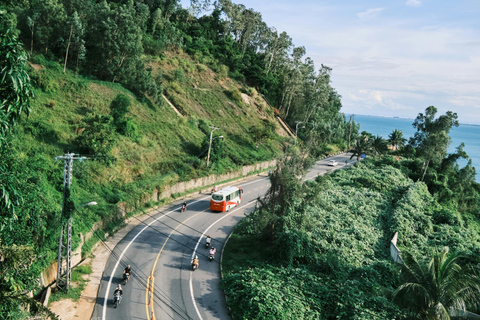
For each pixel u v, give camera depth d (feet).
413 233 141.69
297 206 115.34
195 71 258.16
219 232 123.13
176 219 130.93
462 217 217.56
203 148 177.58
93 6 187.32
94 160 128.06
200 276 92.79
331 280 92.22
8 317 42.86
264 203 114.01
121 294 76.74
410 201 167.43
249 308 76.28
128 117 160.76
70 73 164.66
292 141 164.14
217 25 356.79
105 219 110.11
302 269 97.45
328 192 173.27
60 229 80.07
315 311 79.20
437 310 60.18
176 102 212.23
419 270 68.54
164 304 78.48
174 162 162.30
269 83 317.22
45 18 159.94
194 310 77.56
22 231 61.05
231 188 154.92
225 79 276.62
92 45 181.27
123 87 183.21
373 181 198.18
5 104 37.60
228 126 231.09
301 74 324.80
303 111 329.11
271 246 109.09
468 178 264.52
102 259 95.55
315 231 120.16
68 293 77.05
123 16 178.91
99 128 128.57
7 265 41.78
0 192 37.09
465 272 64.44
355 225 132.98
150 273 91.50
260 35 391.45
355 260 108.17
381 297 83.82
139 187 134.62
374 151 258.37
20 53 36.32
